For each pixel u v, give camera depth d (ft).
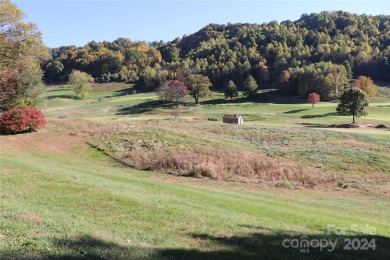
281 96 460.96
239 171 90.94
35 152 97.91
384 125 227.40
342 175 98.63
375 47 627.46
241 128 177.37
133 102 412.36
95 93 547.49
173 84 392.27
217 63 626.23
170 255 30.78
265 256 32.60
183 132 138.31
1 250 26.13
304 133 170.30
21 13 124.06
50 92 518.37
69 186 51.83
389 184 91.35
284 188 81.15
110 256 28.50
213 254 32.04
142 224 39.01
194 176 86.02
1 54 126.52
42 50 132.87
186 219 41.73
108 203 45.37
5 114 118.42
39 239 29.63
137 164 94.12
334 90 433.48
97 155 103.14
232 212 48.47
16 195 44.86
